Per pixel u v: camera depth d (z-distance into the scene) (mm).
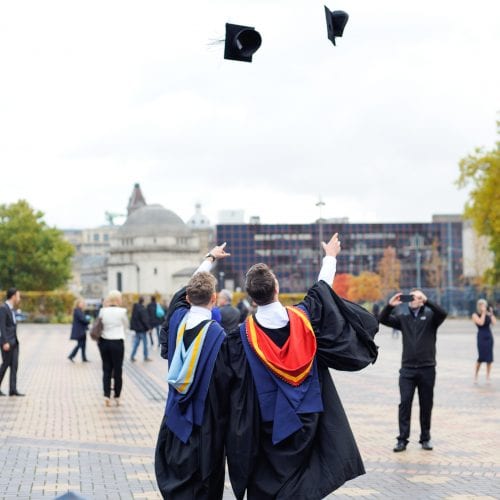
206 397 7484
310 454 7375
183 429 7480
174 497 7465
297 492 7156
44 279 125875
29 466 12883
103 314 20844
